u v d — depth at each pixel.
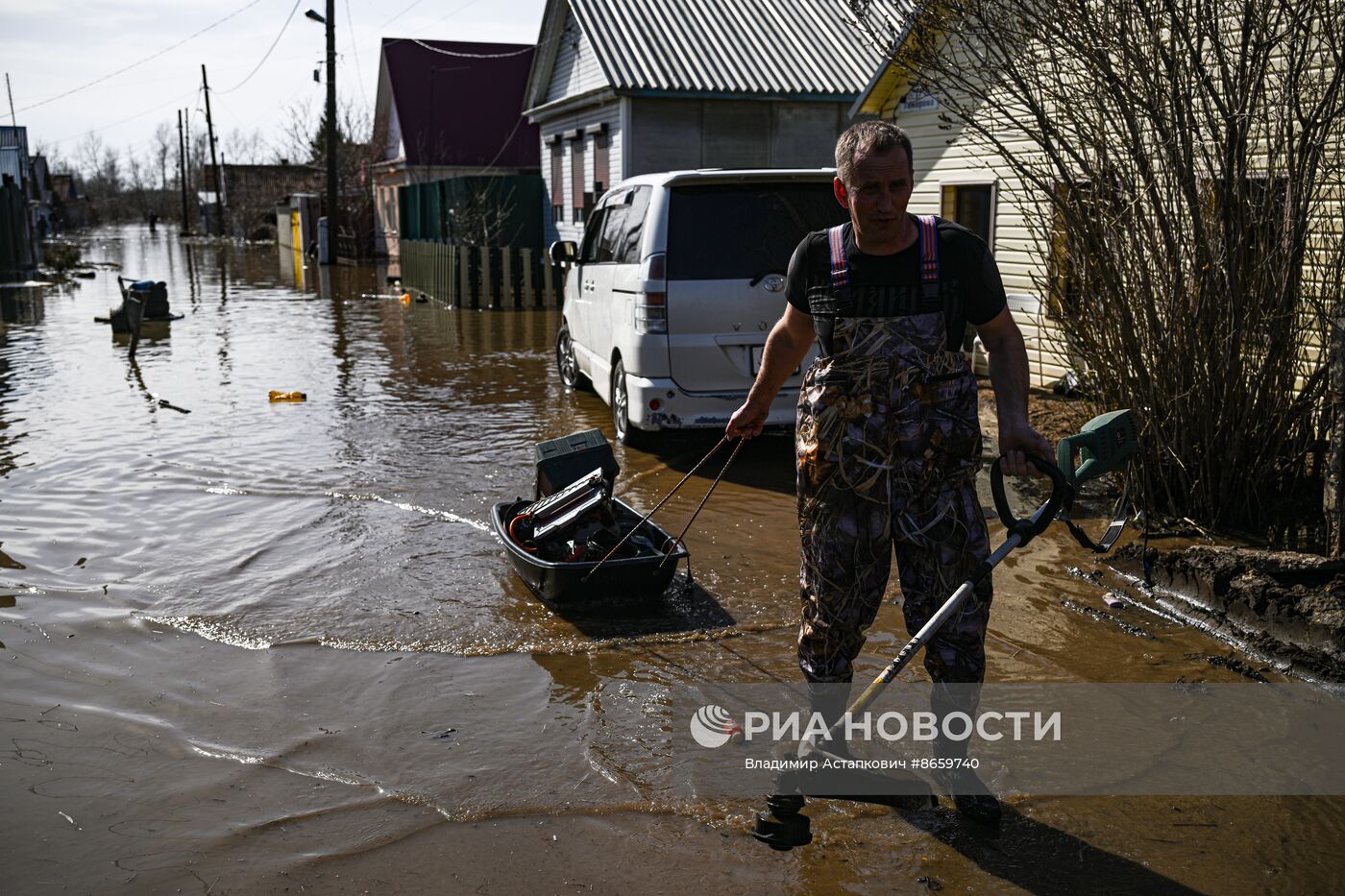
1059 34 5.95
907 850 3.21
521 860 3.16
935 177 12.12
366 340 15.51
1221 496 6.05
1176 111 5.75
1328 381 5.70
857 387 3.29
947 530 3.33
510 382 11.70
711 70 18.80
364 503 6.90
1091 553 5.77
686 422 7.71
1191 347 5.93
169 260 40.09
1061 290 6.93
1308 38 5.54
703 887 3.04
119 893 3.00
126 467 7.86
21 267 30.78
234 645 4.72
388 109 36.50
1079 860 3.15
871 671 4.41
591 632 4.85
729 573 5.60
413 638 4.78
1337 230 5.76
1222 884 3.04
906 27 6.74
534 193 26.41
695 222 7.57
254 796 3.51
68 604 5.20
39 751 3.79
